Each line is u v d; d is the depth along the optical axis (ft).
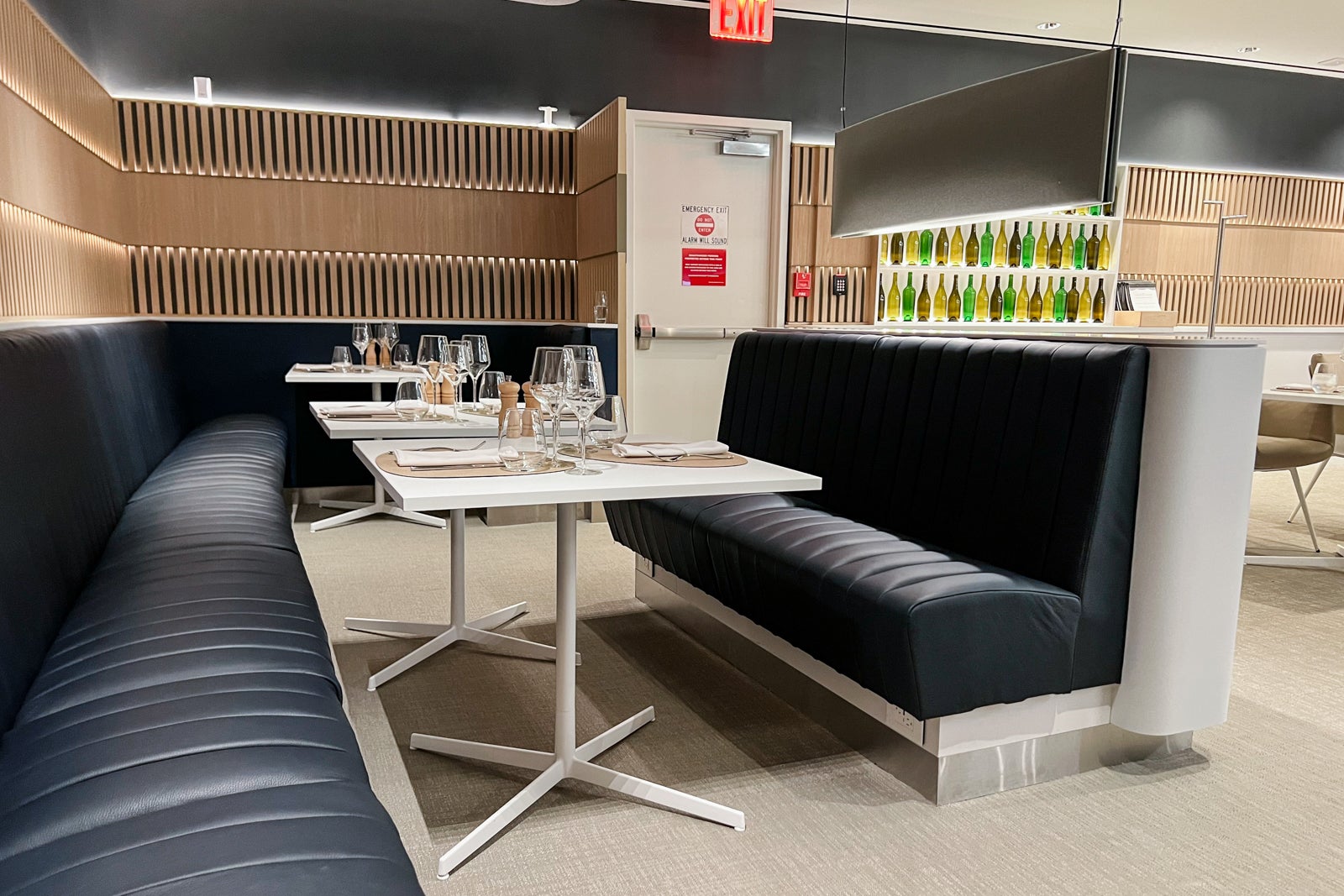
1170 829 7.41
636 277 20.56
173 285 19.06
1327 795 7.99
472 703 9.72
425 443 8.90
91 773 4.57
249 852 3.90
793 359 12.37
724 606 10.86
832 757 8.60
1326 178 27.50
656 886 6.56
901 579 7.73
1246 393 7.96
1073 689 8.05
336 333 19.85
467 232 20.42
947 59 23.35
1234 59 25.79
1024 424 8.67
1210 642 8.23
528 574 14.70
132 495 11.03
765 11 14.58
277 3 19.01
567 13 20.62
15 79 11.97
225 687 5.57
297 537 17.19
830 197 21.62
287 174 19.29
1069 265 24.57
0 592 5.57
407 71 19.85
